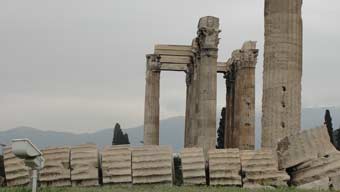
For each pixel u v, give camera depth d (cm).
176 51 8150
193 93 7569
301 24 3712
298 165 3130
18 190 2412
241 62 7425
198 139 6650
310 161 3102
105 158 2980
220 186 2952
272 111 3625
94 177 2927
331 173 3033
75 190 2566
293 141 3175
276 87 3628
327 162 3072
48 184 2877
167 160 3011
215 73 6762
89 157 2969
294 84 3634
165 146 3048
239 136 7306
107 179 2942
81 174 2917
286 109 3603
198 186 2944
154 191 2641
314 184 3012
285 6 3662
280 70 3628
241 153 3086
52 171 2894
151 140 8062
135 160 2986
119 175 2956
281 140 3228
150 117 8112
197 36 6969
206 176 3097
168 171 2997
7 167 2877
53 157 2930
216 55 6794
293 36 3653
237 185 2988
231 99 7975
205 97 6706
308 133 3170
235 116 7456
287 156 3156
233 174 3005
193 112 7400
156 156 3009
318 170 3062
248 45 7412
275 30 3666
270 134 3606
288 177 3061
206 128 6644
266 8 3750
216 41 6794
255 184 2997
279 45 3647
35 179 2123
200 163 3023
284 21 3653
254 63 7388
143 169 2975
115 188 2772
